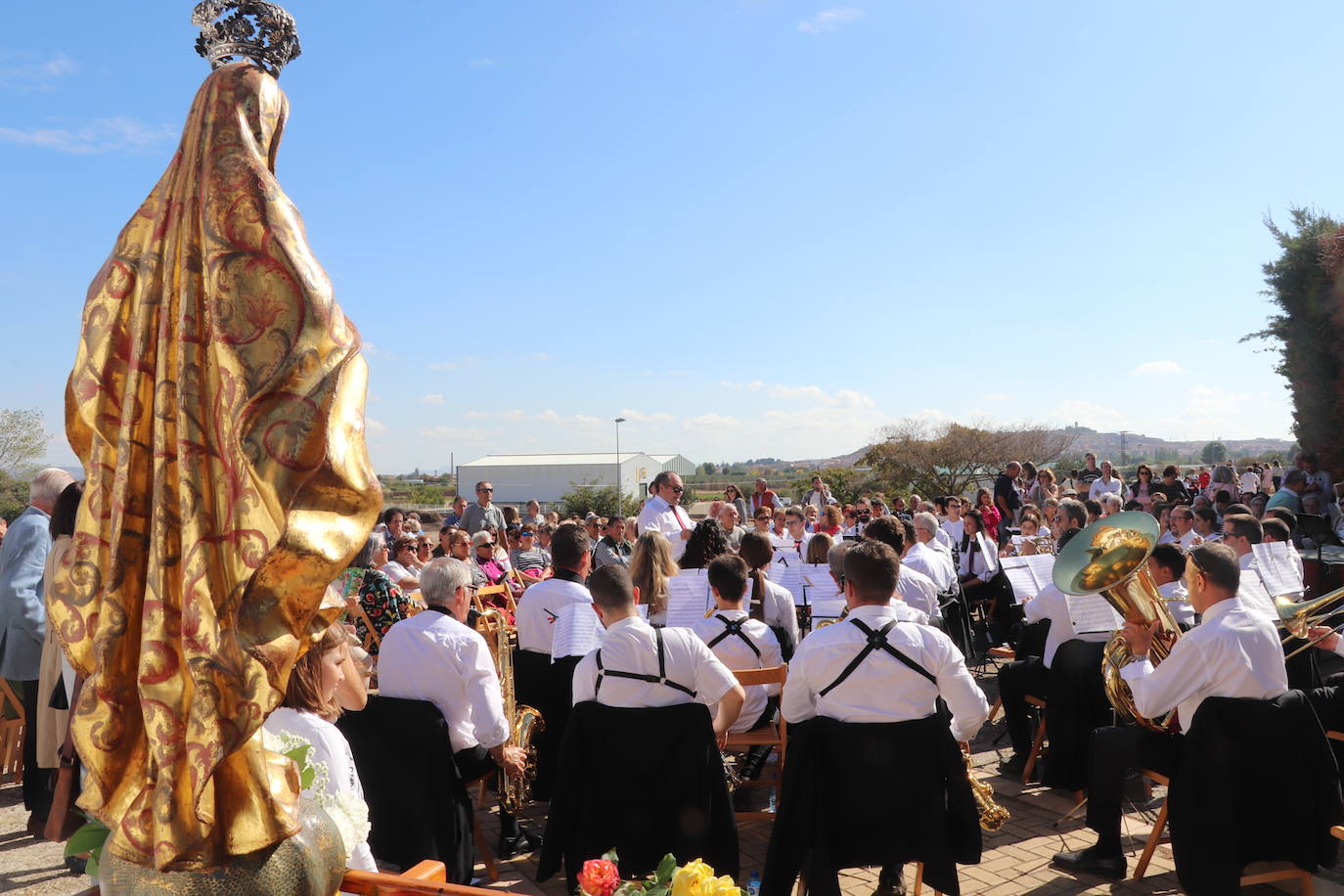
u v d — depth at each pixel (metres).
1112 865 4.18
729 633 4.55
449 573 4.10
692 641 3.79
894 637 3.44
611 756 3.70
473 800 5.56
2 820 5.25
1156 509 10.74
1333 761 3.64
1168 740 4.09
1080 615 5.03
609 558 10.17
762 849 4.55
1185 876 3.63
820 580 6.15
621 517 11.20
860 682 3.42
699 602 4.73
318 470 1.31
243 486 1.33
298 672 2.45
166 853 1.38
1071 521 8.02
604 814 3.71
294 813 1.54
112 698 1.46
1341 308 19.28
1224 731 3.58
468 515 12.62
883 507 13.73
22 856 4.69
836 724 3.43
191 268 1.46
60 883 4.33
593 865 2.17
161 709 1.38
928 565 7.98
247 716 1.31
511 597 6.64
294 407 1.33
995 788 5.45
